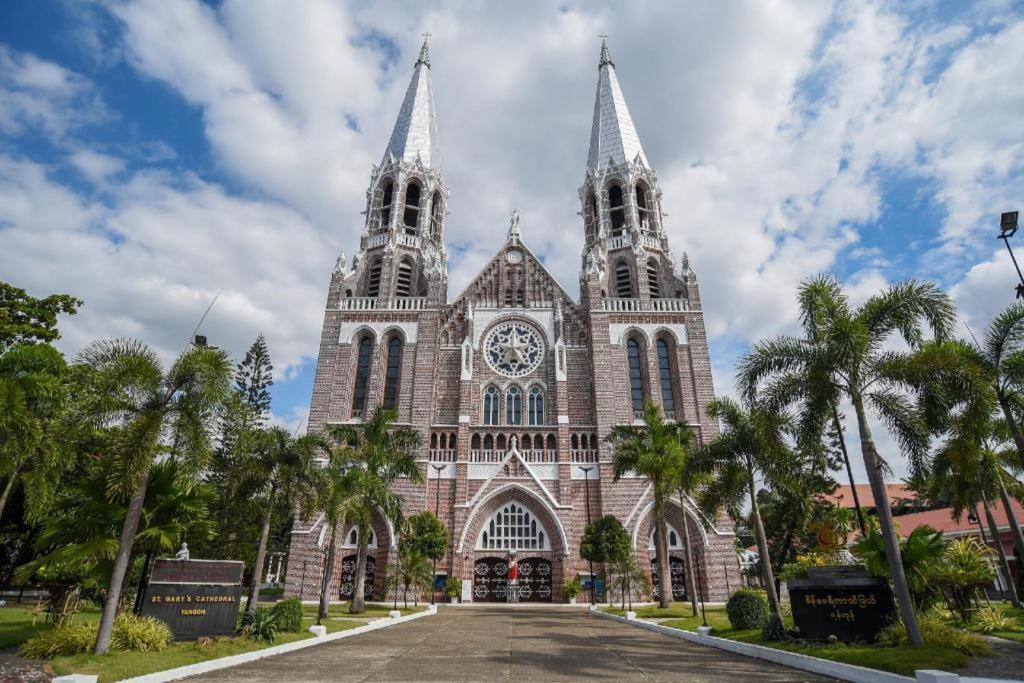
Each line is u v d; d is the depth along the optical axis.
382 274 65.06
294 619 24.73
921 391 21.80
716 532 51.22
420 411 56.41
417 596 48.72
